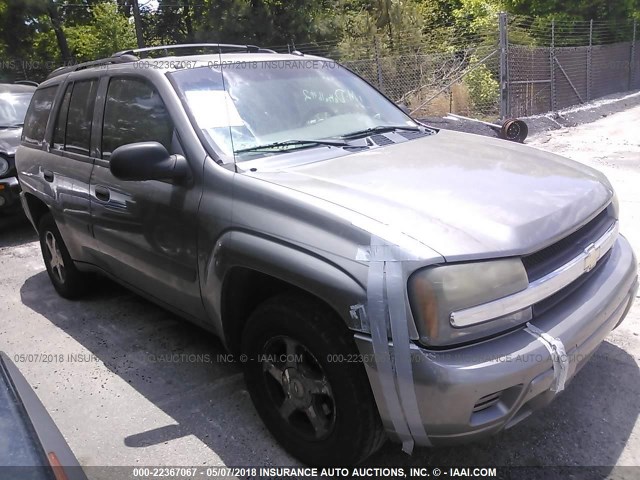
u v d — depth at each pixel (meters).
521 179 2.75
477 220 2.30
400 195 2.48
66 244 4.45
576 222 2.49
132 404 3.33
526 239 2.26
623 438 2.78
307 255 2.36
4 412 1.77
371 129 3.58
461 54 13.91
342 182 2.64
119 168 2.78
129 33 24.38
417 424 2.19
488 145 3.40
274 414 2.79
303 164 2.93
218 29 16.12
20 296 5.15
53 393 3.49
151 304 4.73
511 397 2.20
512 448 2.75
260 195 2.61
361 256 2.20
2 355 2.19
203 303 3.04
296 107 3.43
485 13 19.11
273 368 2.74
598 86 17.67
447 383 2.06
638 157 8.91
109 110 3.73
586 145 10.14
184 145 3.02
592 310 2.48
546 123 12.61
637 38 19.42
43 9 19.48
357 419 2.34
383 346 2.14
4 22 18.84
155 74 3.35
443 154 3.11
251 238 2.58
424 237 2.17
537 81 14.20
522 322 2.25
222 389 3.42
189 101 3.17
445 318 2.09
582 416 2.95
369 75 13.89
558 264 2.41
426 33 17.36
